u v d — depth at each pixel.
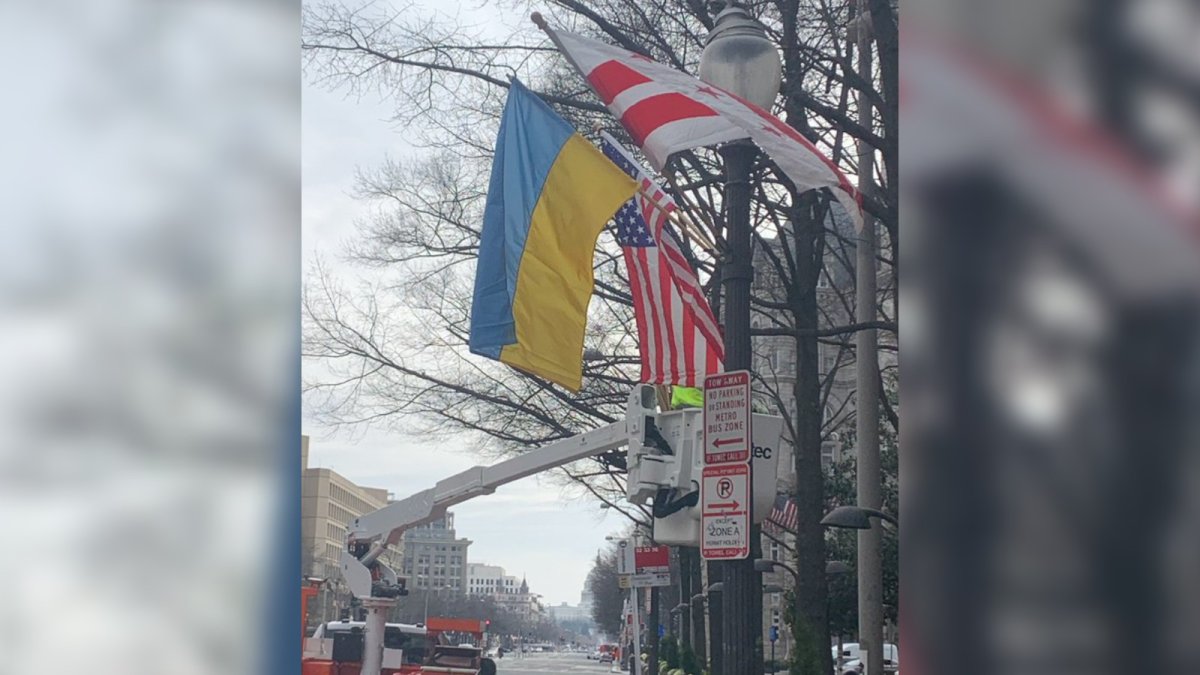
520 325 9.23
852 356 24.94
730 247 8.61
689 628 43.78
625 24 17.67
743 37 9.09
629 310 24.33
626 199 9.39
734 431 7.96
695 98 8.95
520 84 9.70
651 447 10.56
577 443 13.94
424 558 179.88
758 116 8.88
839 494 33.34
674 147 8.77
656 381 10.05
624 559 27.80
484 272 9.41
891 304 22.16
